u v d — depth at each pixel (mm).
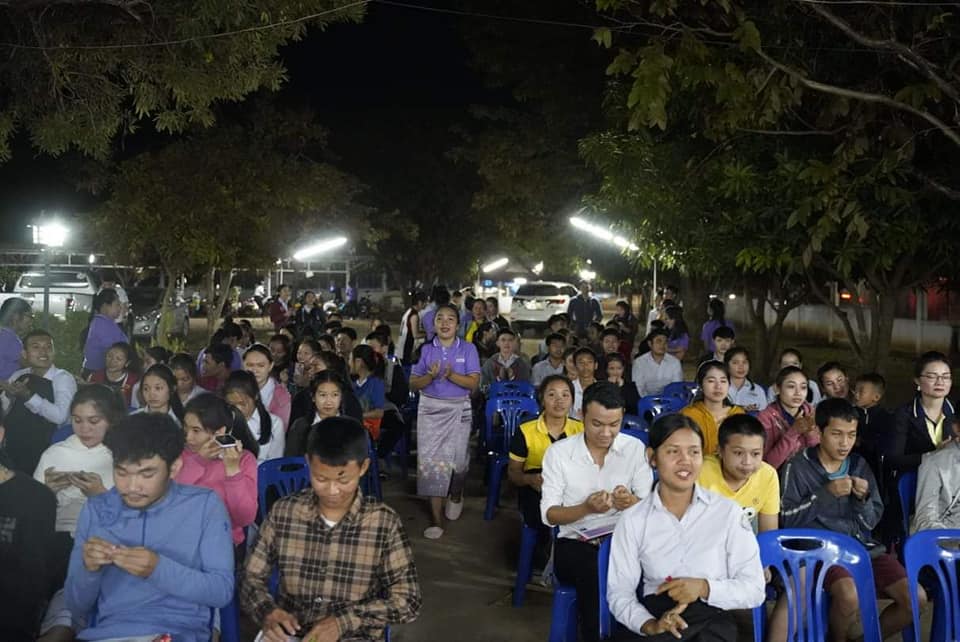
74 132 10414
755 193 10531
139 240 18594
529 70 20016
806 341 28469
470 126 25344
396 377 11070
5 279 23141
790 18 9352
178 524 3719
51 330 12828
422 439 7996
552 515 5270
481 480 9992
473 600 6363
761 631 4125
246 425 5602
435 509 7957
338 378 6812
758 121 9141
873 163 9594
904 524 5875
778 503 5156
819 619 4277
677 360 10516
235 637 4863
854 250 9844
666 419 4160
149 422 3650
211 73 10195
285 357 10102
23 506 4016
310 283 53312
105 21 10250
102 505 3738
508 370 10977
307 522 3799
